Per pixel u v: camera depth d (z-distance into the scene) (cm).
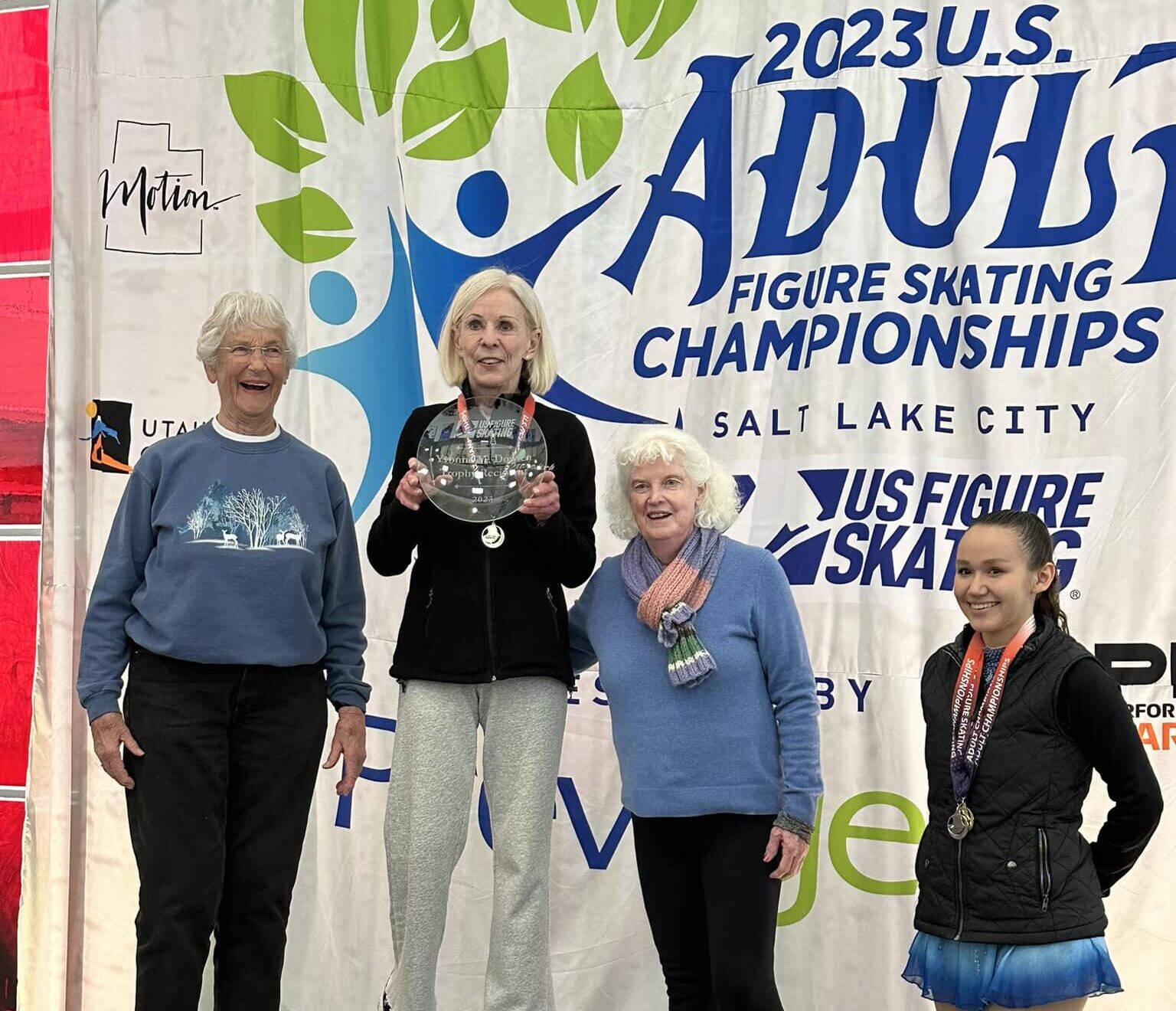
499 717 263
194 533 272
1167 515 321
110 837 354
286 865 277
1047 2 339
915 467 337
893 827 329
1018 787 226
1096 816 319
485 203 366
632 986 340
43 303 372
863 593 336
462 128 367
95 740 271
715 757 254
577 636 284
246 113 370
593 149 362
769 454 346
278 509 279
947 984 232
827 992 329
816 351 343
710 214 355
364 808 354
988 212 337
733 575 261
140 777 268
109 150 371
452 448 262
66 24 373
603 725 349
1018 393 332
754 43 355
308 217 367
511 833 260
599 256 361
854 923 329
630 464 264
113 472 364
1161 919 312
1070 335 330
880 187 343
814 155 348
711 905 251
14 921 359
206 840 266
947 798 235
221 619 269
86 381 367
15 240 374
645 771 258
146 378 367
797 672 258
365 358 365
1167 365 324
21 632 365
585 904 345
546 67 366
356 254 367
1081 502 326
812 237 346
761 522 344
